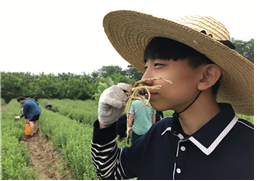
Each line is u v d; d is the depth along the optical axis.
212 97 1.06
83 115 12.24
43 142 7.59
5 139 5.74
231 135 0.94
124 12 1.02
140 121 4.05
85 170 3.82
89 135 5.64
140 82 1.01
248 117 8.30
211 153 0.94
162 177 1.10
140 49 1.43
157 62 0.98
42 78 37.25
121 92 1.14
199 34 0.84
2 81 34.69
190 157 0.99
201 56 0.97
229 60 0.96
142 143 1.37
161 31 0.98
